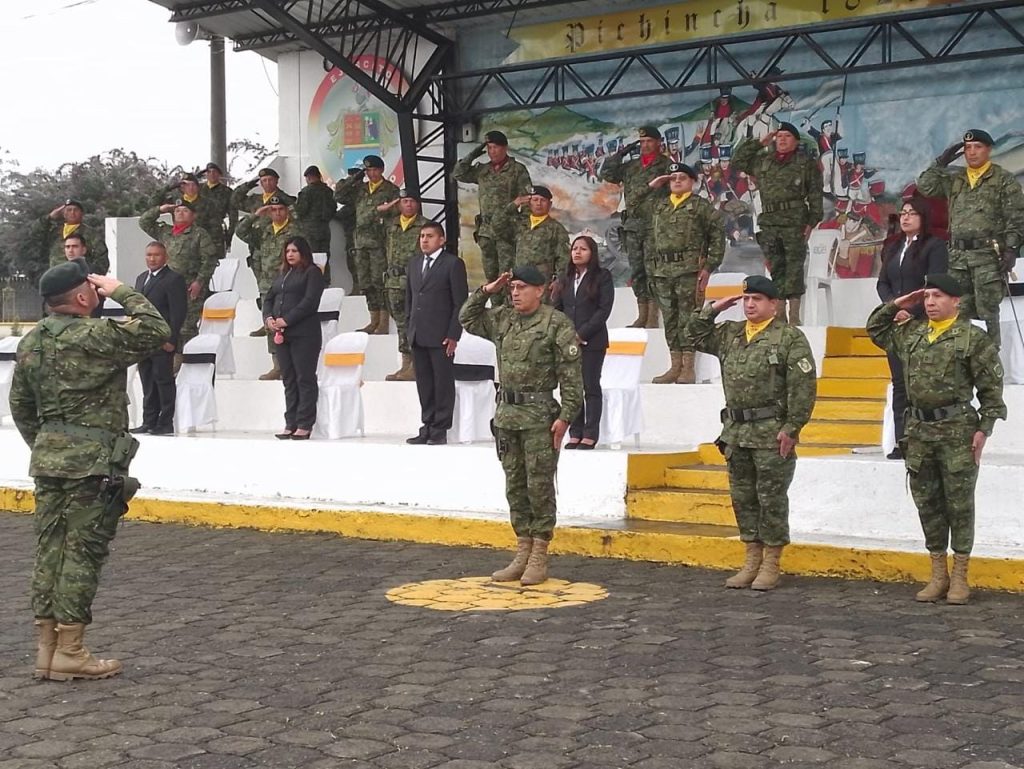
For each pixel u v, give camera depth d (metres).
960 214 11.44
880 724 5.83
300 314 13.34
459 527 11.13
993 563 8.85
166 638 7.74
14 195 38.28
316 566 10.20
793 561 9.58
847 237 17.09
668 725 5.84
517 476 9.32
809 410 8.80
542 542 9.27
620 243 18.89
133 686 6.66
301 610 8.48
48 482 6.76
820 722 5.86
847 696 6.27
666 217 13.20
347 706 6.22
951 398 8.33
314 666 7.01
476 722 5.93
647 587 9.09
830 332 13.94
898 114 16.69
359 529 11.72
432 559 10.42
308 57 21.55
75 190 38.44
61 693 6.55
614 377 12.24
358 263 17.72
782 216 14.14
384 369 16.52
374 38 20.44
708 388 12.81
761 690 6.40
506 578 9.36
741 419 8.95
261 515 12.29
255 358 17.19
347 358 14.10
